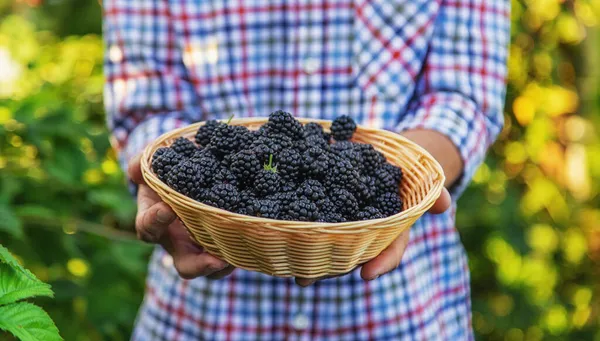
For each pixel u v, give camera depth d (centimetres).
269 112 96
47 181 111
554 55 144
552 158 147
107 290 113
